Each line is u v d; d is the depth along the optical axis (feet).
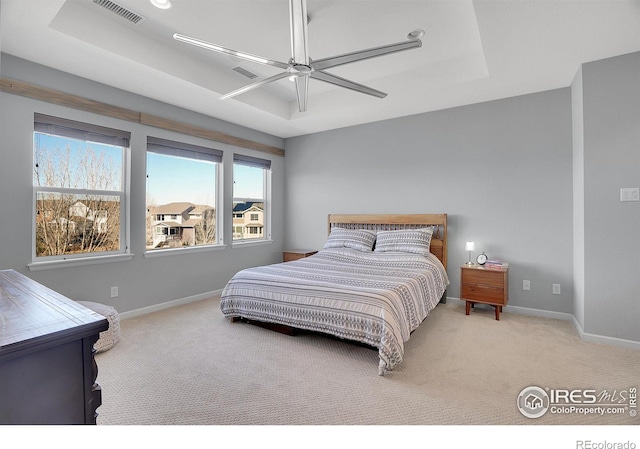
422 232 13.41
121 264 11.59
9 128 9.07
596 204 9.50
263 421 5.87
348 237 14.78
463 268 12.21
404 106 13.62
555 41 8.41
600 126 9.42
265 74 12.43
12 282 4.82
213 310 12.69
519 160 12.44
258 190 17.83
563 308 11.66
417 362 8.27
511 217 12.61
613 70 9.23
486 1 6.89
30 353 2.58
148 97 12.30
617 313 9.23
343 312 8.47
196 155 14.28
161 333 10.22
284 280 10.00
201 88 11.48
